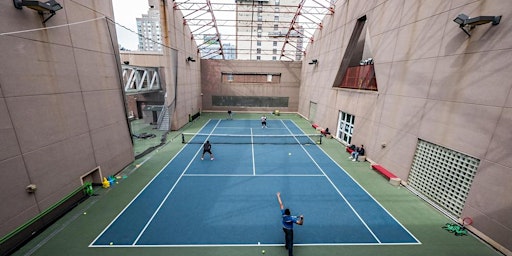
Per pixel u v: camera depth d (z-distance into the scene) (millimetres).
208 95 35469
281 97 36125
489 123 7875
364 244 7805
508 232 7281
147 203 10047
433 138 10234
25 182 7668
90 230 8219
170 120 22656
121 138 13336
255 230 8422
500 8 7516
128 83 19203
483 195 8062
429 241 7992
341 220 9086
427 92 10594
